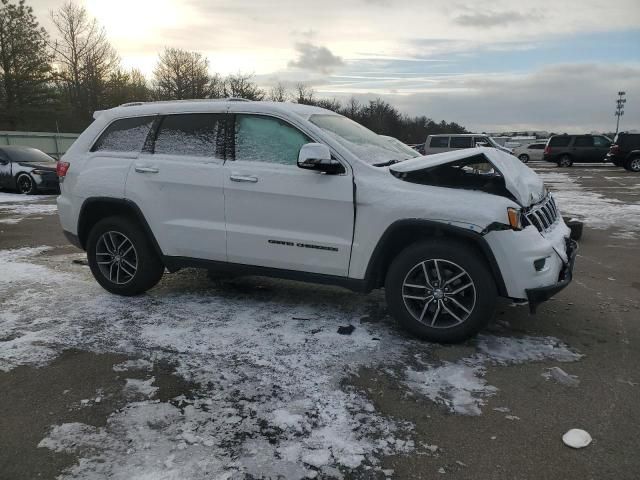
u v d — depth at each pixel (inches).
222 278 224.7
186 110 184.2
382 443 108.0
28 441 108.3
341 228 159.3
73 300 194.5
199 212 177.5
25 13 1631.4
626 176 884.6
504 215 142.9
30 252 279.3
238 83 2429.9
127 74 2151.8
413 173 156.9
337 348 152.3
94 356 146.6
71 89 1968.5
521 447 106.8
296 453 104.3
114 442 107.7
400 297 156.6
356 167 159.3
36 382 132.3
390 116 2532.0
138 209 185.0
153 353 148.6
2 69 1624.0
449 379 134.4
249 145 173.3
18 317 176.2
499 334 163.9
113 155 193.0
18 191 594.9
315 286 213.5
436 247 149.7
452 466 101.1
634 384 132.6
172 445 106.6
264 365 141.4
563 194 598.5
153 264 192.2
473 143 932.0
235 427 112.9
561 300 198.5
